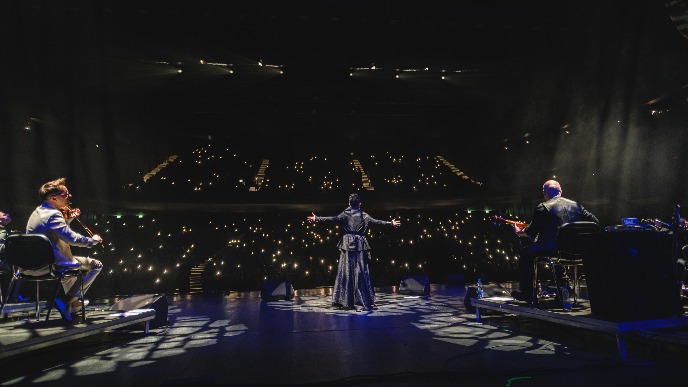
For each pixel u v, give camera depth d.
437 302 6.86
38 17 9.51
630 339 3.70
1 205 10.27
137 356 3.48
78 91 12.38
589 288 3.46
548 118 14.16
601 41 10.38
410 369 2.90
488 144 17.48
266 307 6.71
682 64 9.14
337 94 15.95
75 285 4.00
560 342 3.68
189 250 12.98
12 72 9.96
